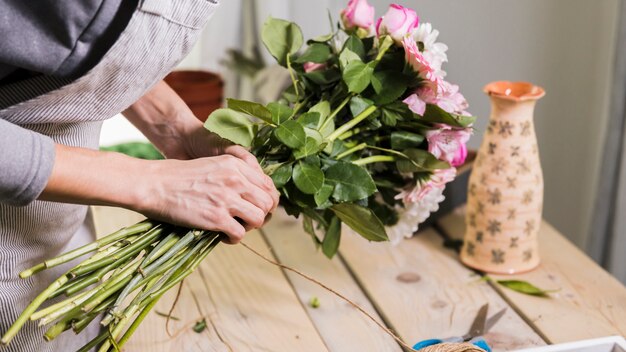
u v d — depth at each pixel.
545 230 1.70
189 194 1.03
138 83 1.08
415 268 1.54
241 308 1.39
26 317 0.90
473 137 2.46
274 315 1.36
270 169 1.19
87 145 1.18
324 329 1.33
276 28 1.35
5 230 1.11
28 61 0.96
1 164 0.88
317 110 1.24
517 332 1.31
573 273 1.51
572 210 2.44
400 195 1.35
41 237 1.16
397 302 1.41
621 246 2.04
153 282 1.04
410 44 1.23
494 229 1.49
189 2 1.04
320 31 2.47
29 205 1.12
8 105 1.03
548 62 2.33
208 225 1.04
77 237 1.35
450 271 1.53
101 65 0.99
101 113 1.09
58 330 0.93
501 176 1.47
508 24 2.32
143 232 1.06
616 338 1.16
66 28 0.95
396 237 1.42
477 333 1.30
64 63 0.98
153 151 2.22
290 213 1.27
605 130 2.03
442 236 1.68
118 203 1.00
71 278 0.99
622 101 1.97
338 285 1.48
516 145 1.47
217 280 1.49
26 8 0.94
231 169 1.06
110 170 0.98
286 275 1.52
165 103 1.33
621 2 1.93
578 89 2.32
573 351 1.15
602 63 2.24
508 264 1.50
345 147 1.31
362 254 1.60
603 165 2.05
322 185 1.19
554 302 1.40
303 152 1.18
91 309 0.97
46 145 0.93
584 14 2.24
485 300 1.42
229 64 2.52
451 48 2.38
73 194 0.96
